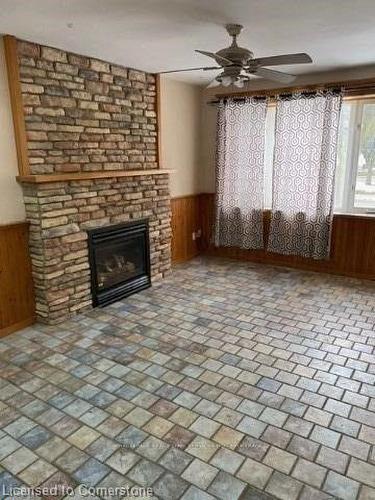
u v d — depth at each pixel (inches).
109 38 122.4
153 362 114.3
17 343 126.1
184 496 69.7
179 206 213.3
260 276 193.5
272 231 203.6
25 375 107.7
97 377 106.7
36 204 129.9
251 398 97.6
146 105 175.0
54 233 135.6
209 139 222.4
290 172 192.2
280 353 119.2
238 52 105.5
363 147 189.2
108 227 156.4
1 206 126.6
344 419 89.9
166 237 191.2
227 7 97.8
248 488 71.4
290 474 74.5
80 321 142.6
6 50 119.1
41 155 132.6
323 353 119.1
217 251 231.9
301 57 101.0
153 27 112.6
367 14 103.2
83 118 145.2
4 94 121.8
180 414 91.7
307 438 83.8
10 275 131.3
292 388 101.7
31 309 139.6
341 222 189.0
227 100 200.8
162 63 156.2
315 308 153.6
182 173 213.0
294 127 186.9
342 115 189.2
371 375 107.7
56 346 124.0
